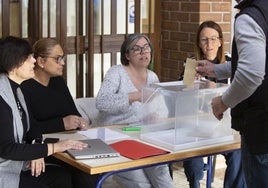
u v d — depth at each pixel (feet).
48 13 13.55
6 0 13.08
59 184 9.66
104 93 10.73
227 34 14.89
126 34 14.99
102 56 14.67
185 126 8.56
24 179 8.78
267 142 7.18
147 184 10.40
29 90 10.51
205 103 8.79
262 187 7.36
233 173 11.39
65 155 8.05
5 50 8.46
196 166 11.42
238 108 7.48
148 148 8.34
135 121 10.86
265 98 7.13
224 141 8.96
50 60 10.65
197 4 14.51
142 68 11.16
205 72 9.53
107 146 8.32
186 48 15.01
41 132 9.62
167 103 8.80
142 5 15.43
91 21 14.23
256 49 6.79
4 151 8.11
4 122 8.17
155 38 15.79
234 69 7.41
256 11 6.91
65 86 11.30
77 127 10.12
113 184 13.28
